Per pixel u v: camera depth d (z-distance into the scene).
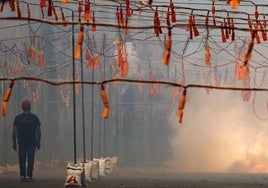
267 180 41.03
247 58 16.59
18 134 37.41
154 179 41.28
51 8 21.48
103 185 34.50
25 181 37.59
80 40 15.96
